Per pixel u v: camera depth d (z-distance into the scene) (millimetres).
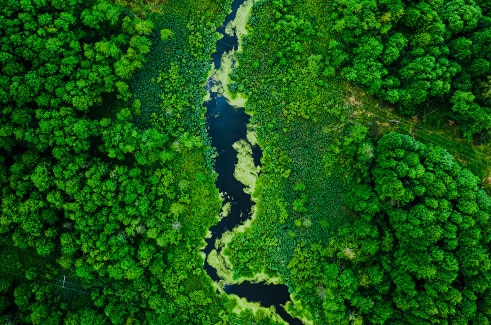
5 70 42688
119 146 45562
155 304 46094
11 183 42969
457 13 45875
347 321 45125
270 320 48281
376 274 43844
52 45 43906
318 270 47250
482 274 41656
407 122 48969
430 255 42219
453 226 42094
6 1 43656
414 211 43062
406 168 43312
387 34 47500
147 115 49062
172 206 47188
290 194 49219
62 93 43969
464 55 45250
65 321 43125
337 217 48406
